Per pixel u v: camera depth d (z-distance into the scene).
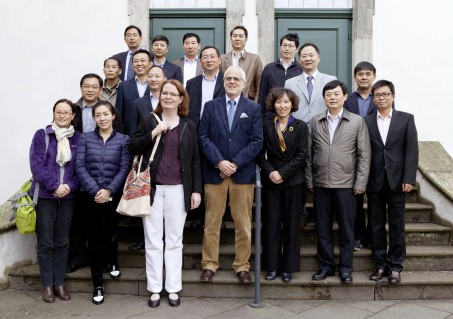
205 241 3.92
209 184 3.86
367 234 4.32
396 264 3.91
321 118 3.93
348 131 3.86
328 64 6.21
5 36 5.88
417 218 4.78
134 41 5.09
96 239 3.79
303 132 3.86
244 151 3.75
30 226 3.73
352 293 3.88
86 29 5.89
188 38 4.96
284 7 6.23
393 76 5.88
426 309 3.66
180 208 3.69
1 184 5.84
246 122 3.79
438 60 5.85
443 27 5.85
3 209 4.49
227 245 4.46
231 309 3.65
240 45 5.06
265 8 5.99
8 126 5.88
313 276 3.91
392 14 5.89
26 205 3.71
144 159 3.63
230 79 3.79
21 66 5.88
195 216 4.56
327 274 3.96
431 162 5.21
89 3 5.90
